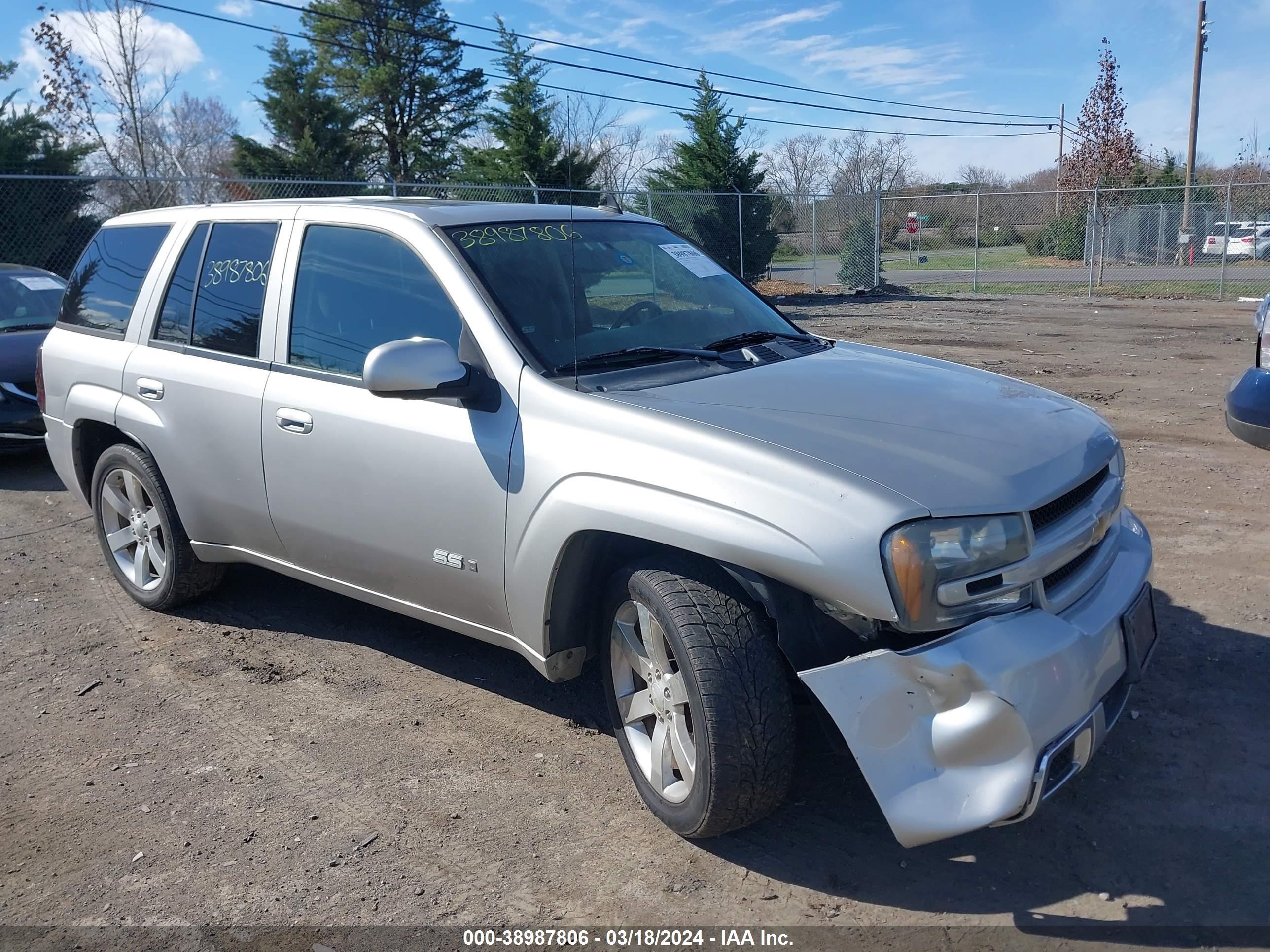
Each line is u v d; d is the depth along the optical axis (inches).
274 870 119.6
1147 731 142.2
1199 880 112.1
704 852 120.3
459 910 111.8
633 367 135.5
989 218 1553.9
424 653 177.3
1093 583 119.0
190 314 177.5
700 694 110.0
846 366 144.7
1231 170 1374.3
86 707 161.9
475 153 775.7
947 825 99.3
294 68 1421.0
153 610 199.2
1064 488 112.6
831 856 118.7
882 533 100.7
